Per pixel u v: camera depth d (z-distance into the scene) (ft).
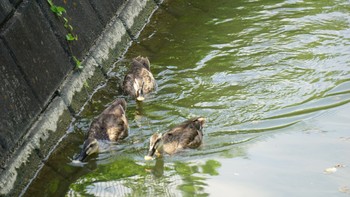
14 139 38.29
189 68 49.42
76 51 46.47
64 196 37.04
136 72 47.47
